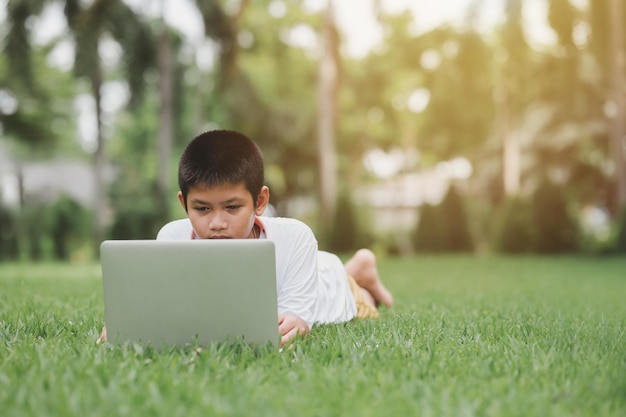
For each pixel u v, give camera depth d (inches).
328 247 749.3
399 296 231.0
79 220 863.7
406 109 1192.2
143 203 756.6
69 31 748.6
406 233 860.6
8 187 1441.9
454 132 1085.8
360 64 1113.4
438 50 980.6
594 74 991.0
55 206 855.7
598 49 775.1
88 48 749.3
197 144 108.5
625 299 235.6
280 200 1425.9
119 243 101.0
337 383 84.9
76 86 1127.6
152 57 797.2
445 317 157.1
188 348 101.3
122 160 1421.0
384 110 1184.2
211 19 749.3
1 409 75.6
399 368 94.1
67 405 75.1
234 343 101.2
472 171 1295.5
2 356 102.4
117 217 736.3
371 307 163.9
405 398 78.8
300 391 82.9
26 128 1048.2
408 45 1027.9
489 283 309.4
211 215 107.5
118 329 103.0
